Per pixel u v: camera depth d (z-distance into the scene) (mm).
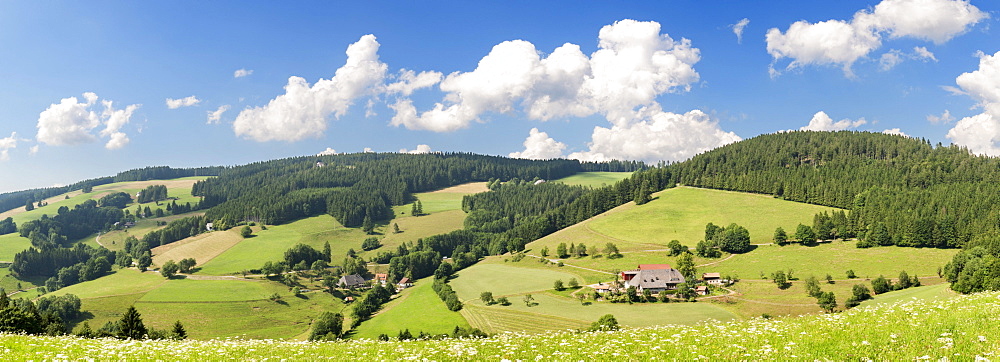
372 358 20172
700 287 137625
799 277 141250
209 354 21391
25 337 26188
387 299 176750
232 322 148750
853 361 15773
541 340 24922
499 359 19281
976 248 116875
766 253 172375
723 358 17203
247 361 19719
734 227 182375
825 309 107375
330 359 20266
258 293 175875
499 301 142000
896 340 17734
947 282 117812
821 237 178875
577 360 18359
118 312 149500
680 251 186375
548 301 140125
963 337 17250
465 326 120500
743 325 25969
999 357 14445
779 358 16562
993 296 25359
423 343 26000
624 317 116250
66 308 140500
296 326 150250
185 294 168500
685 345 20156
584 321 116000
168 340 29688
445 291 155250
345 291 194625
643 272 145000
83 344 23922
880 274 135750
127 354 20859
